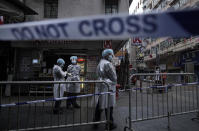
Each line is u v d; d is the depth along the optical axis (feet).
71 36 3.51
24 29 3.69
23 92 12.41
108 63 12.50
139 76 13.39
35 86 12.98
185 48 70.13
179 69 83.51
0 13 20.86
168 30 3.18
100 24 3.40
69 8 34.47
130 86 11.85
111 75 12.35
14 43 31.63
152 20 3.22
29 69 33.32
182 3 72.69
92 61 34.19
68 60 35.35
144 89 13.17
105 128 11.62
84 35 3.45
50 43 31.94
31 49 33.53
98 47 32.60
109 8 35.58
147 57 125.90
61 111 15.94
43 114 14.01
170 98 20.04
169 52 86.99
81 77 32.91
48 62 34.96
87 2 34.78
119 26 3.32
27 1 33.94
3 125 11.75
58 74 17.95
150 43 119.96
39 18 33.81
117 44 36.68
